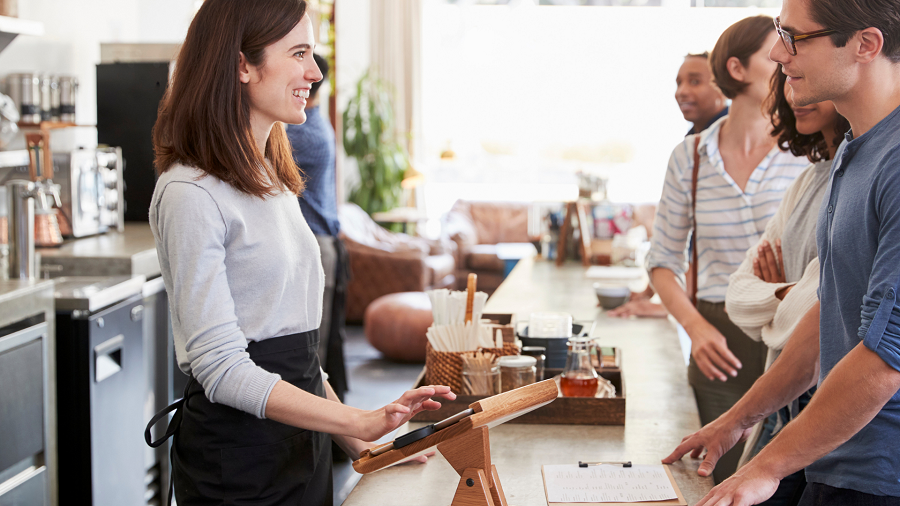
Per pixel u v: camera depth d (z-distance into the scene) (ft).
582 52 28.43
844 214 4.29
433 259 23.84
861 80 4.13
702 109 9.38
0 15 10.52
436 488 4.87
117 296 9.59
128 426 9.89
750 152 7.52
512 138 29.22
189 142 4.37
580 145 28.84
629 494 4.66
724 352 6.79
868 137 4.20
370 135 26.84
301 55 4.61
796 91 4.34
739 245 7.53
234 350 4.22
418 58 28.12
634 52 28.12
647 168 28.50
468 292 6.52
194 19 4.45
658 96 28.14
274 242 4.52
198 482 4.59
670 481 4.85
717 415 7.47
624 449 5.54
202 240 4.21
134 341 10.08
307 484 4.77
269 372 4.40
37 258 9.54
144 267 10.77
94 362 8.96
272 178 4.61
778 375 5.30
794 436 4.15
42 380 8.09
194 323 4.19
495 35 28.78
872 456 4.23
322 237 12.55
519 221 27.91
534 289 12.35
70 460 8.85
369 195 26.96
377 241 24.03
